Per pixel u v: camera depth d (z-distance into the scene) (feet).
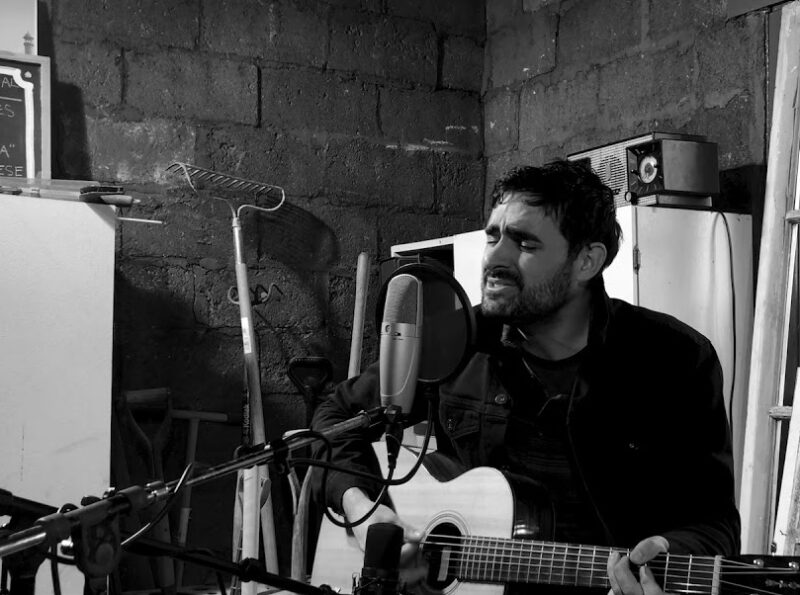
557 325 6.02
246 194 12.35
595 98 12.08
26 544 3.26
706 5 10.46
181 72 12.05
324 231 12.84
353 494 6.44
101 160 11.60
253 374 11.44
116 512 3.58
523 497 5.89
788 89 8.98
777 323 8.72
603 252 5.95
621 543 5.99
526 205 5.78
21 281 8.86
